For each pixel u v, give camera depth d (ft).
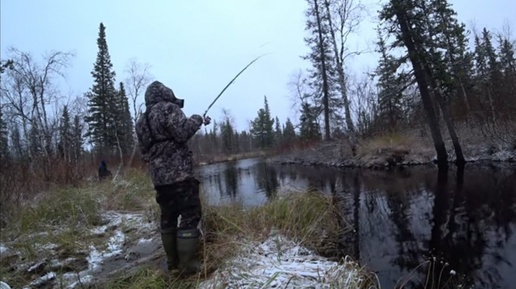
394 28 48.83
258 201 27.02
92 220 19.01
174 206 11.41
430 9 48.47
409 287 12.71
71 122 82.58
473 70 81.46
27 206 20.92
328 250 15.40
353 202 28.19
